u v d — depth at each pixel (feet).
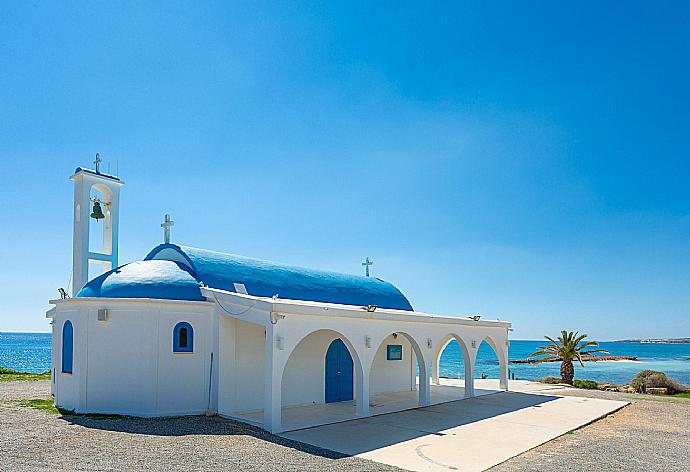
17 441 35.37
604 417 54.54
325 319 47.21
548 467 33.53
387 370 69.67
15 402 52.85
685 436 44.83
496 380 94.48
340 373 61.16
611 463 34.76
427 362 59.36
